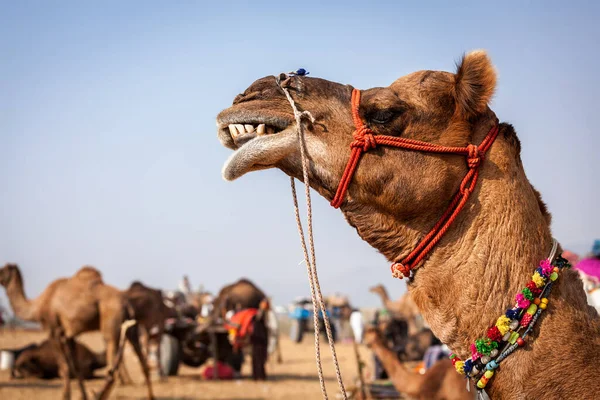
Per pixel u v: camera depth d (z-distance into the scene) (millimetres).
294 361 23375
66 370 14516
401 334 21250
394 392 12461
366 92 3133
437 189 2959
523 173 3117
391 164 2975
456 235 2980
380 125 3025
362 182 3002
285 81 3176
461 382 8531
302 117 3084
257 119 3104
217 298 19125
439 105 3047
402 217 3012
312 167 3074
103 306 14953
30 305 15367
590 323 2873
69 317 14844
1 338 30672
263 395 14820
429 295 2998
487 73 2996
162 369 18703
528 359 2799
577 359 2773
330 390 15414
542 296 2842
